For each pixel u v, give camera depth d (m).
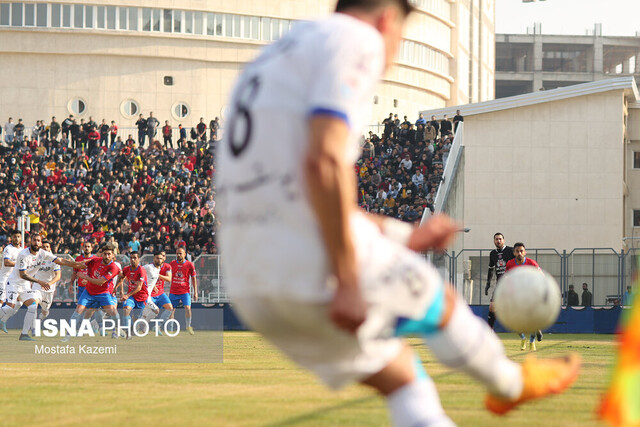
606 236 66.44
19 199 56.69
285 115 3.60
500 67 174.88
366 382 4.16
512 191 66.94
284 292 3.61
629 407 4.90
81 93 81.19
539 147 66.94
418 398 4.09
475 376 4.28
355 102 3.54
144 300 28.59
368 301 3.73
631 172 73.50
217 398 10.41
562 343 28.16
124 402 10.02
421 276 3.85
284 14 86.50
